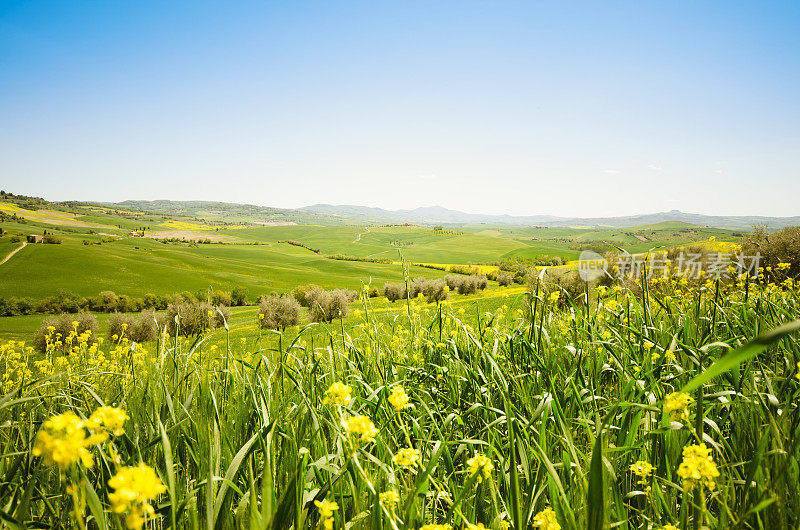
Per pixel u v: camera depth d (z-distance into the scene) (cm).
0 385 346
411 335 397
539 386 262
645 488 167
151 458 208
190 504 151
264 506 124
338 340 340
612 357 272
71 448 85
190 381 286
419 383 311
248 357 328
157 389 258
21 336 4503
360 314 398
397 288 5247
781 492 135
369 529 156
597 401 251
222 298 7906
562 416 208
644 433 193
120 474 78
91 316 3073
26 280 8525
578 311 312
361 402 238
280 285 9831
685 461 121
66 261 9806
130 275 9481
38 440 86
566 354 322
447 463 195
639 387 210
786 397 203
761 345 59
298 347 292
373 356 327
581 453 171
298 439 205
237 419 236
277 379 285
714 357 265
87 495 119
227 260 12938
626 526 151
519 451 176
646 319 313
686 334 279
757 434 180
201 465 189
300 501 144
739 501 156
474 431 255
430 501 172
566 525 142
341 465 167
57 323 2570
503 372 279
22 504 158
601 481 122
